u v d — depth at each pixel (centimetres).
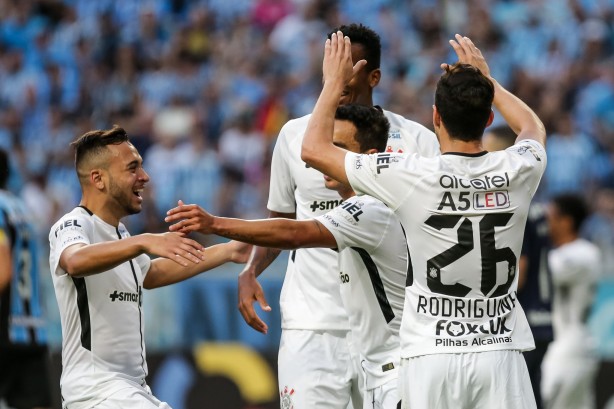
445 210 1566
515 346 1586
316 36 5444
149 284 1998
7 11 5878
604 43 5419
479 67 1764
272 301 3391
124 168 1875
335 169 1611
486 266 1570
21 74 5497
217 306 3422
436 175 1569
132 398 1827
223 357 3384
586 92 4991
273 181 2095
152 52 5409
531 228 2620
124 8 5825
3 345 2517
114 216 1902
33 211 4619
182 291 3431
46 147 5000
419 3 5541
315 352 2003
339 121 1830
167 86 5134
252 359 3369
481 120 1595
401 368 1614
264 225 1636
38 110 5319
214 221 1612
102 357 1855
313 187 2012
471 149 1603
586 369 3116
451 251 1568
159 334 3412
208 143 4888
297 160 2028
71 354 1861
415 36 5412
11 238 2523
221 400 3359
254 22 5625
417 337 1584
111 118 5022
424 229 1577
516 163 1598
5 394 2553
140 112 5050
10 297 2533
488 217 1571
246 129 4731
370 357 1847
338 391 1994
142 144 4775
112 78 5334
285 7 5672
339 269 1858
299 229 1664
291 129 2061
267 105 4953
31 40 5691
